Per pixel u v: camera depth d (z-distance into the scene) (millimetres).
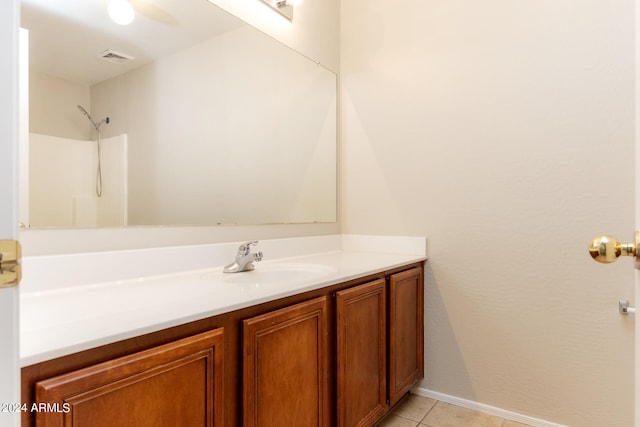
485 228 1857
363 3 2262
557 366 1681
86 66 1204
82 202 1179
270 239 1847
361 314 1474
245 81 1748
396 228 2127
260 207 1812
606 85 1576
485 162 1854
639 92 638
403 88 2107
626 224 1537
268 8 1871
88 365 679
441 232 1982
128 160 1302
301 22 2066
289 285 1198
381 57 2189
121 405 712
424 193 2035
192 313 854
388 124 2158
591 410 1605
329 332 1330
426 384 2031
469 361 1902
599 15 1594
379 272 1607
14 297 519
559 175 1674
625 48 1544
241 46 1725
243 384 979
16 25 528
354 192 2283
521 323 1767
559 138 1674
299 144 2053
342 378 1352
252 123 1788
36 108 1091
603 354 1582
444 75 1975
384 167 2174
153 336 785
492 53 1838
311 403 1216
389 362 1670
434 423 1760
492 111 1836
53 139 1123
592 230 1603
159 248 1354
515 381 1779
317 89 2172
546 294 1705
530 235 1741
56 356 627
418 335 1947
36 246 1071
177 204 1455
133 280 1264
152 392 764
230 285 1221
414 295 1914
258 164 1809
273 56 1892
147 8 1377
